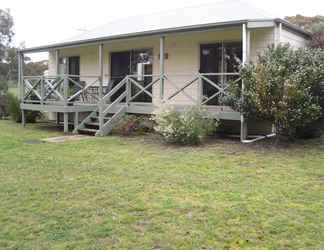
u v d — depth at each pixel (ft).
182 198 15.23
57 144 28.68
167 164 21.44
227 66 35.37
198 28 30.40
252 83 25.44
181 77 38.19
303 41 38.29
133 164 21.52
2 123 46.47
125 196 15.57
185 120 27.43
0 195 15.90
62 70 51.72
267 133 30.94
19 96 47.73
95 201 15.03
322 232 11.79
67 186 17.16
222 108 30.40
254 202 14.61
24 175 19.20
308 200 14.85
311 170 19.66
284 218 12.91
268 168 20.22
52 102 38.40
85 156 23.89
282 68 24.67
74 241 11.46
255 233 11.77
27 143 29.32
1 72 77.66
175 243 11.18
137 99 41.96
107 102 39.70
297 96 24.06
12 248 11.12
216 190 16.33
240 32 33.94
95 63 46.91
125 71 44.04
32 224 12.78
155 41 40.42
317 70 24.85
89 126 36.22
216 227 12.27
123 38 36.22
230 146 26.58
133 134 33.01
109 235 11.81
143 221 12.87
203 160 22.33
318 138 28.50
